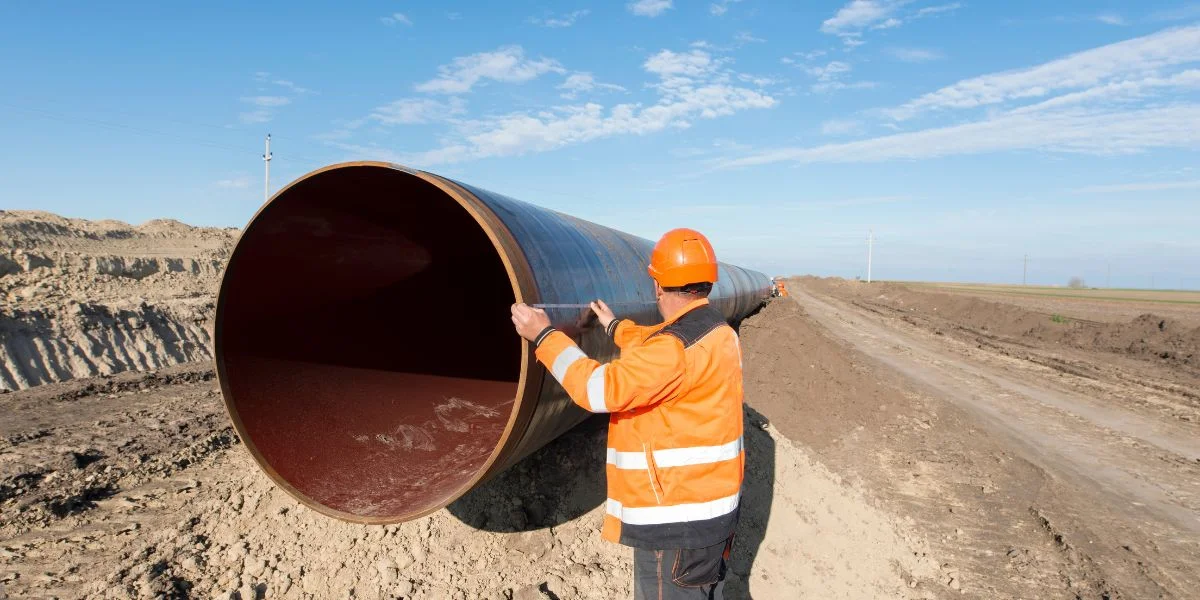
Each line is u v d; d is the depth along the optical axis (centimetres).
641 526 248
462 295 463
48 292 1281
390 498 292
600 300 312
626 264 409
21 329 998
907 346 1894
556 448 485
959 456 793
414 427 358
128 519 476
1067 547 555
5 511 473
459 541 389
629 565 399
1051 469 780
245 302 310
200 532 418
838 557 478
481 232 427
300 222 316
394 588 357
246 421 299
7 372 927
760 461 567
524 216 325
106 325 1136
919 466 747
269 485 455
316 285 354
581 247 356
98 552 423
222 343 297
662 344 236
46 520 467
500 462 271
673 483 244
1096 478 761
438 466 322
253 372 314
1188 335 2056
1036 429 975
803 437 807
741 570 429
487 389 416
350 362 374
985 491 688
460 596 353
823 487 571
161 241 2311
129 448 638
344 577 366
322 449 319
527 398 259
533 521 415
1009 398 1191
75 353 1044
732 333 261
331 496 293
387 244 389
